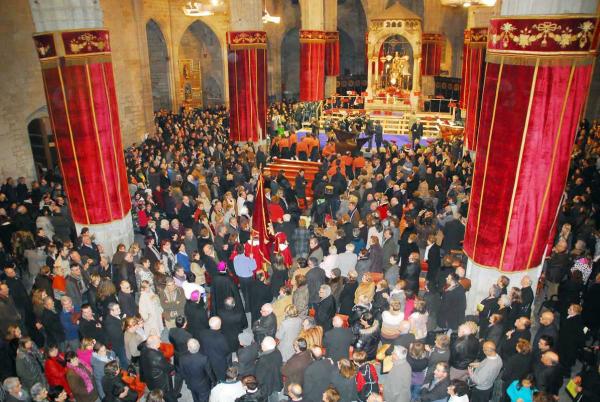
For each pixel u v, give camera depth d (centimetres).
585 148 1727
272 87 3622
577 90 694
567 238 970
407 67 2859
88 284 834
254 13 1769
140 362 613
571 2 650
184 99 3238
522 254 785
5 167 1565
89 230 1034
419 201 1153
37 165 1827
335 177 1373
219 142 1911
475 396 578
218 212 1090
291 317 671
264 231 930
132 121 2294
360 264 846
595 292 734
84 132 970
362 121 2316
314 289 794
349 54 3909
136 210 1216
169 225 1032
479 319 729
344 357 629
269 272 957
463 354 589
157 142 2072
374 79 2798
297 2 3597
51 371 600
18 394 540
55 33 912
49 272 809
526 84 698
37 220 1052
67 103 953
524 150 725
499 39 721
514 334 611
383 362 631
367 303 682
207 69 3344
